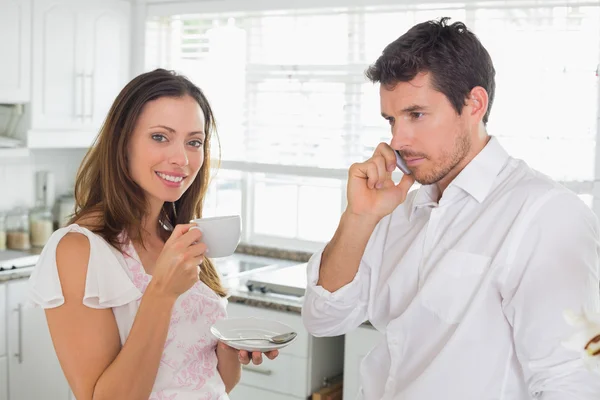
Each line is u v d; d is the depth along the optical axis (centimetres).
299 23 353
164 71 157
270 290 301
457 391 132
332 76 345
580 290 120
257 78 367
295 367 283
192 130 153
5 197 377
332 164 347
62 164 405
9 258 337
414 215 154
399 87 134
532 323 123
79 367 140
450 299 136
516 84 297
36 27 342
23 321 323
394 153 144
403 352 143
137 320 137
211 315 162
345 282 150
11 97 335
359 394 159
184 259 135
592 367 75
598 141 283
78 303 142
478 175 139
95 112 375
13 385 321
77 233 147
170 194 152
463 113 135
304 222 373
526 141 297
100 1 372
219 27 381
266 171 364
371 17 333
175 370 152
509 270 129
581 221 127
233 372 166
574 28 286
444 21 137
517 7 292
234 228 140
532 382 123
